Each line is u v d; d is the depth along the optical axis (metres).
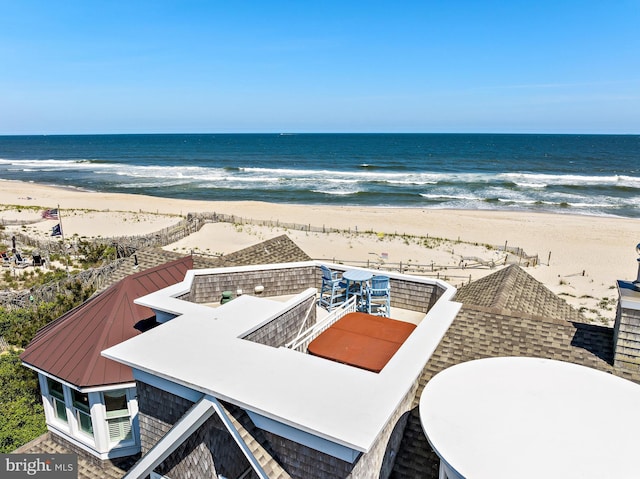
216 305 10.31
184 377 5.47
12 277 26.34
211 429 5.67
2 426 10.65
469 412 5.01
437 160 109.94
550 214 50.91
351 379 5.49
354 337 7.88
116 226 43.22
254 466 5.04
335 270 11.12
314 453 4.92
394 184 73.12
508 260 32.81
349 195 64.00
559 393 5.36
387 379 5.54
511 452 4.43
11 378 12.40
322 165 100.94
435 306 8.34
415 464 5.97
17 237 33.50
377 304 10.07
